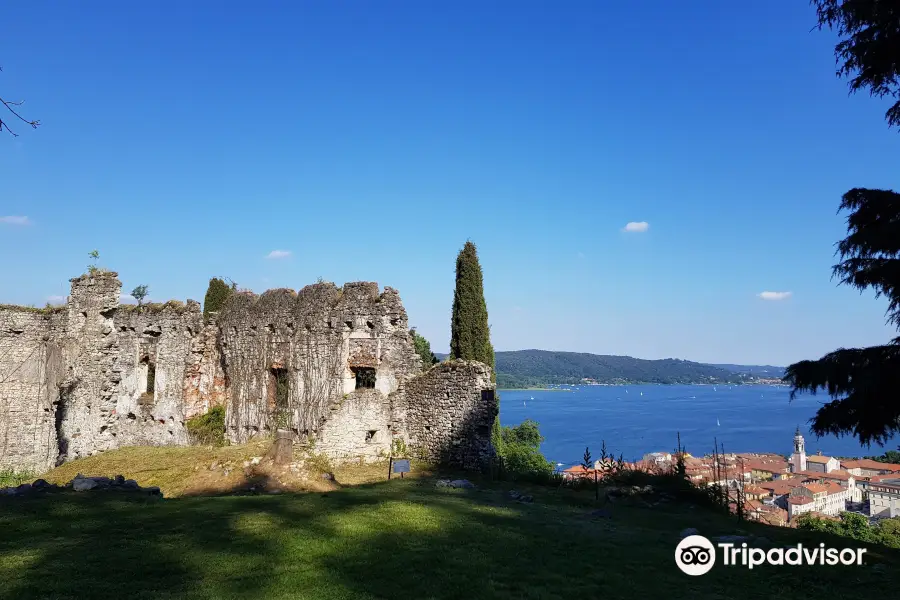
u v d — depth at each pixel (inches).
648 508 578.2
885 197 456.1
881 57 452.4
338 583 313.7
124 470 851.4
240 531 400.5
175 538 379.6
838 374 451.5
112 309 1124.5
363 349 937.5
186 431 1061.8
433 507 504.7
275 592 297.1
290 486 636.7
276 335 1007.0
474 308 1280.8
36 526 398.3
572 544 412.5
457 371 875.4
